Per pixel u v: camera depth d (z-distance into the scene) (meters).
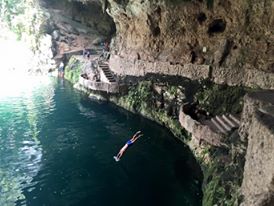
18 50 45.06
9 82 38.62
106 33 46.16
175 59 26.22
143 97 27.19
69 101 31.72
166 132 23.70
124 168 19.19
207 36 23.83
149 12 26.77
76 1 43.91
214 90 22.27
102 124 26.00
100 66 34.16
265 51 19.98
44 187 17.41
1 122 26.48
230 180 13.47
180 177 17.91
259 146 10.86
